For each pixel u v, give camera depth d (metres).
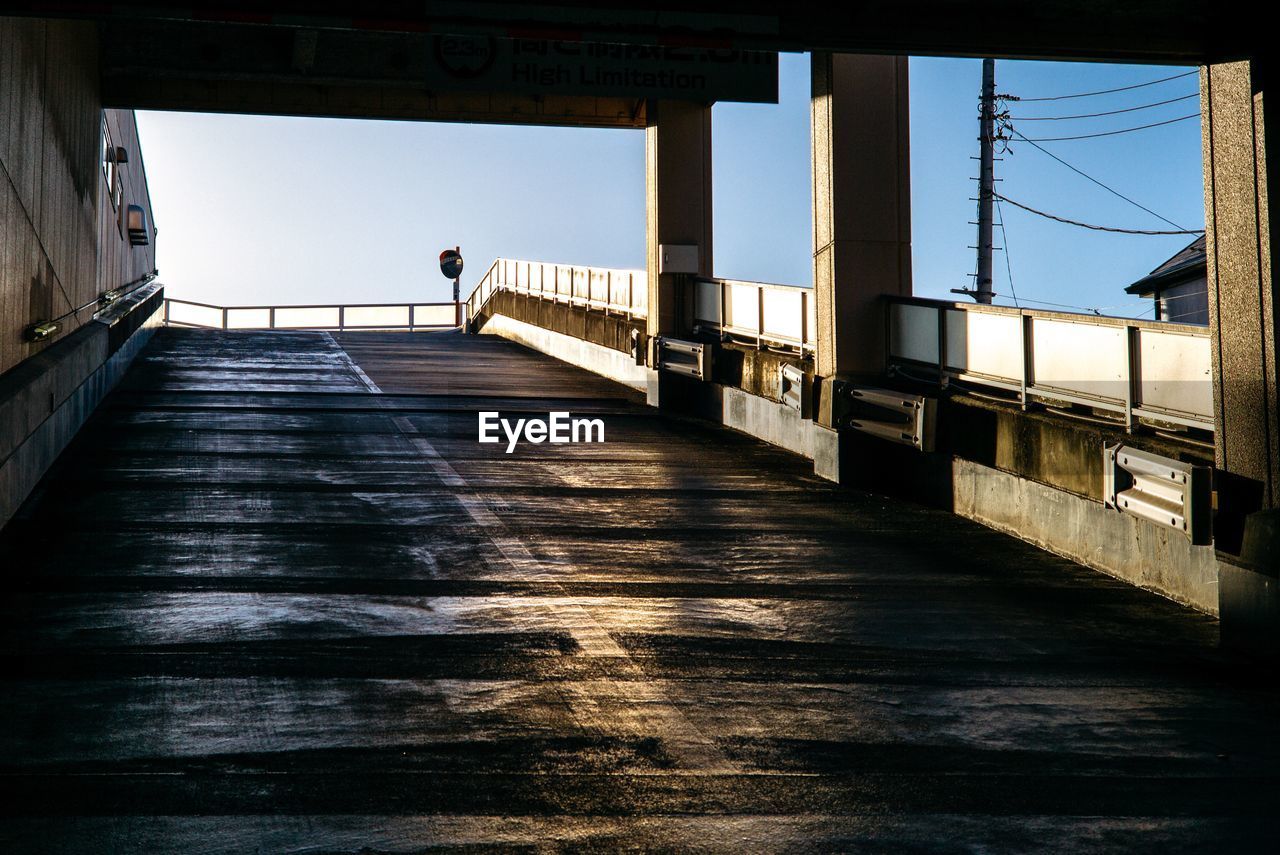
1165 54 8.45
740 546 10.95
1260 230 8.15
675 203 19.53
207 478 12.61
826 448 14.30
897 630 8.57
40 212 12.70
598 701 6.83
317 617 8.21
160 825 5.05
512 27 7.81
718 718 6.63
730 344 18.31
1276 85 7.98
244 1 7.39
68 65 14.92
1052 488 10.98
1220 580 8.48
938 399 12.70
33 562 9.26
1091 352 10.37
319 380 20.86
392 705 6.63
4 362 10.98
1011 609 9.23
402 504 11.98
